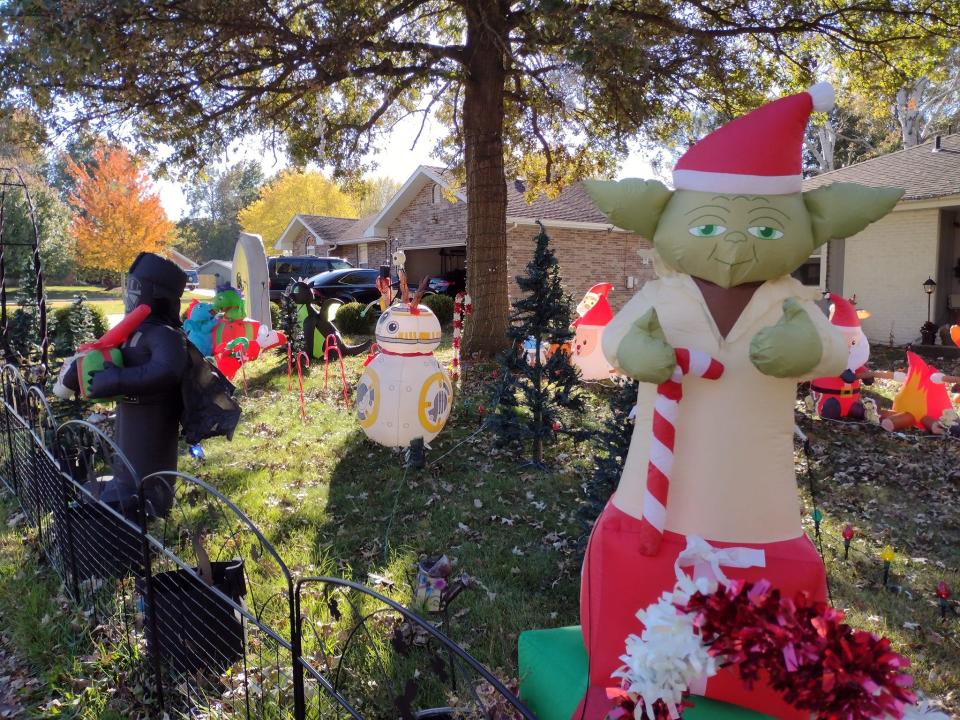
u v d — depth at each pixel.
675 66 12.52
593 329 11.11
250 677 3.76
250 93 12.29
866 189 2.84
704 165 2.87
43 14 9.41
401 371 7.36
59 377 5.71
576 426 8.86
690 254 2.87
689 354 2.83
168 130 12.58
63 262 48.34
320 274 23.83
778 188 2.81
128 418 5.70
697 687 2.94
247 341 11.01
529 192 17.53
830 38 13.02
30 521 6.06
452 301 21.34
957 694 3.91
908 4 12.25
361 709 3.51
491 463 7.71
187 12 10.15
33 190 39.53
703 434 2.90
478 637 4.29
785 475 2.98
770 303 2.88
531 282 7.48
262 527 5.94
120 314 25.22
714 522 2.90
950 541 5.95
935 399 9.10
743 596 2.04
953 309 17.02
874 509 6.66
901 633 4.52
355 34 10.91
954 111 28.02
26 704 3.82
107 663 4.05
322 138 14.08
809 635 1.91
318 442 8.58
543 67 12.37
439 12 13.59
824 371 2.79
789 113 2.77
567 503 6.59
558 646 3.41
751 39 13.28
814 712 1.92
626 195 3.01
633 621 2.97
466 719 3.14
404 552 5.51
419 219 27.73
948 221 17.16
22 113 11.25
